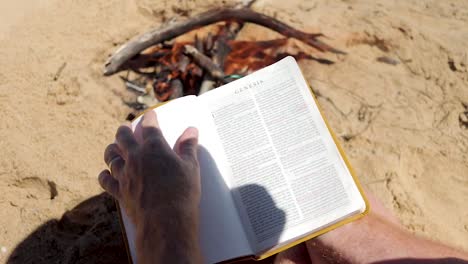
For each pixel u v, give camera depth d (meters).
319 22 1.15
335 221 0.64
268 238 0.64
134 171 0.58
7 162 0.90
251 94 0.69
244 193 0.66
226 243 0.63
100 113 0.97
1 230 0.83
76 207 0.86
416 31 1.14
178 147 0.64
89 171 0.90
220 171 0.66
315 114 0.68
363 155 0.95
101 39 1.07
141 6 1.14
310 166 0.66
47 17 1.10
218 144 0.67
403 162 0.95
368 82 1.05
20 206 0.86
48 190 0.89
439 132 0.99
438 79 1.07
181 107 0.68
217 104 0.69
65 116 0.96
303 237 0.64
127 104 0.99
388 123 0.99
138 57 1.05
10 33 1.08
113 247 0.82
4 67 1.01
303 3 1.20
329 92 1.03
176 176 0.57
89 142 0.93
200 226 0.63
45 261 0.81
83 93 0.99
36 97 0.98
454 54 1.10
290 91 0.69
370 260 0.69
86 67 1.03
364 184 0.91
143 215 0.55
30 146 0.92
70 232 0.84
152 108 0.68
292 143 0.67
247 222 0.65
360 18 1.17
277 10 1.17
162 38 1.04
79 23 1.09
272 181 0.66
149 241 0.54
